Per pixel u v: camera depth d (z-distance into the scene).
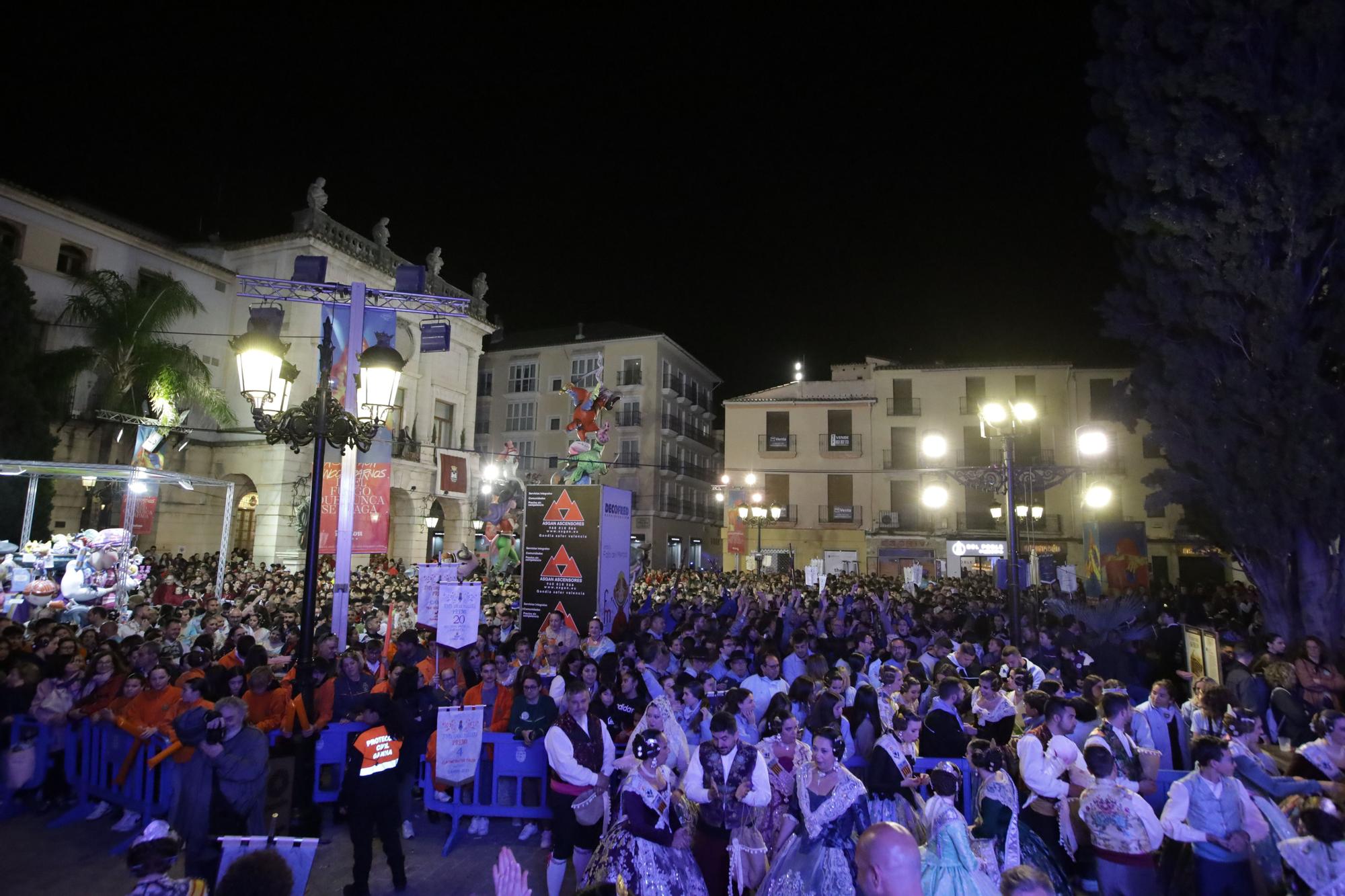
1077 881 5.57
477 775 6.72
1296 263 11.98
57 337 23.56
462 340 37.09
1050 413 37.69
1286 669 7.86
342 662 7.32
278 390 7.69
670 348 49.22
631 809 4.63
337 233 30.77
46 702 7.09
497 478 34.25
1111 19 13.84
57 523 22.88
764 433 41.50
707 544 54.59
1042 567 20.22
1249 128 12.29
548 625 10.05
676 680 7.19
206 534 28.31
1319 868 4.36
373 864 6.05
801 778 4.80
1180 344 13.00
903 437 39.66
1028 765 5.48
